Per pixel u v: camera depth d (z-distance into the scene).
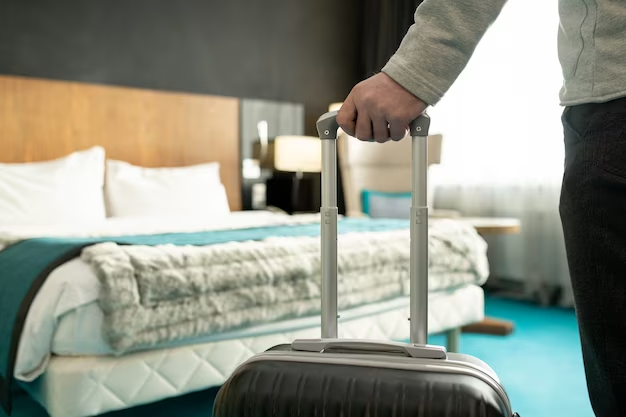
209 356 1.77
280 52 4.78
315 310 1.98
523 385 2.30
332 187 0.91
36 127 3.51
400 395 0.76
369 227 2.62
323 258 0.91
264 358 0.86
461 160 4.52
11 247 2.11
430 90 0.72
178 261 1.69
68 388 1.51
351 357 0.83
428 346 0.85
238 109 4.42
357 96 0.77
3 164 3.27
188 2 4.26
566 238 0.67
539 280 4.07
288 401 0.79
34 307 1.56
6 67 3.52
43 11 3.65
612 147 0.61
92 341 1.55
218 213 3.78
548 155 3.99
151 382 1.65
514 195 4.21
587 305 0.64
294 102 4.87
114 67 3.94
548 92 3.96
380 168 3.98
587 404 2.09
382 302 2.25
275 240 2.05
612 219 0.61
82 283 1.55
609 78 0.62
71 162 3.41
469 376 0.78
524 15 4.09
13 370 1.54
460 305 2.53
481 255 2.60
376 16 5.05
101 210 3.40
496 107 4.28
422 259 0.86
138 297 1.58
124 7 3.97
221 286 1.74
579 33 0.66
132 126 3.89
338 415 0.77
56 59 3.70
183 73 4.25
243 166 4.45
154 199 3.60
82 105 3.68
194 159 4.18
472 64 4.42
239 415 0.81
